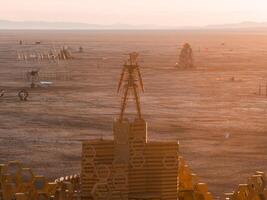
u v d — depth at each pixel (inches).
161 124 5123.0
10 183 1130.7
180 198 1080.8
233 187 2792.8
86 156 996.6
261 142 4239.7
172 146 1006.4
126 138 995.9
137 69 1030.4
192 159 3548.2
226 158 3587.6
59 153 3651.6
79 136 4399.6
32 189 1116.5
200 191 1093.1
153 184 1002.1
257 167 3314.5
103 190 978.7
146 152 1002.1
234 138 4424.2
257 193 1083.9
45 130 4653.1
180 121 5324.8
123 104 1023.0
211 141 4274.1
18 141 4099.4
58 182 1116.5
